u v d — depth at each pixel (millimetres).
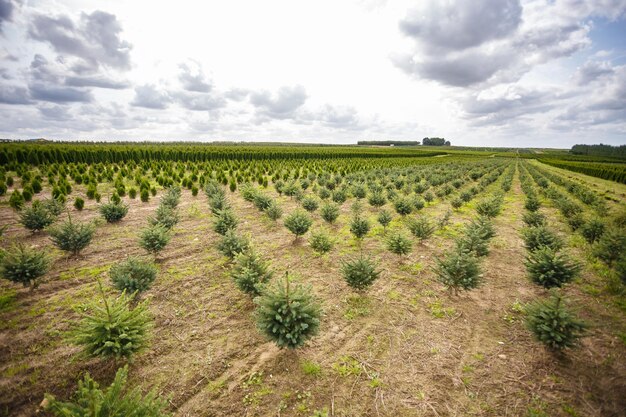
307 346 5691
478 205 15281
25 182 18172
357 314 6801
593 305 7199
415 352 5609
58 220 12438
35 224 10328
